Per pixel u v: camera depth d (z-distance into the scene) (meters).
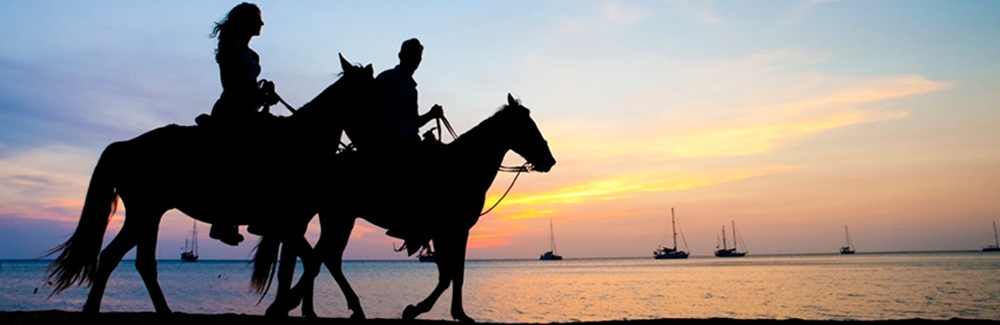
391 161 7.53
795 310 30.75
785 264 147.25
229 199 6.90
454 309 7.81
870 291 44.91
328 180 7.17
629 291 51.00
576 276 96.88
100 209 6.60
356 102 7.12
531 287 60.88
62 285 6.39
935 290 44.84
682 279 74.62
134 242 6.68
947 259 170.12
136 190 6.69
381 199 7.60
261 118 7.03
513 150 8.47
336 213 7.57
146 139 6.82
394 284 71.62
